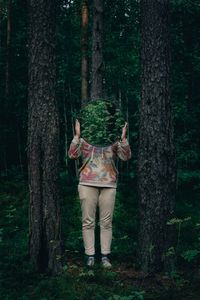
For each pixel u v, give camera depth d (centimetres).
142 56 591
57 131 598
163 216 571
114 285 528
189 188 1108
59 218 589
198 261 600
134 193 1031
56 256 573
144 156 581
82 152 604
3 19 1639
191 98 1248
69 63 1434
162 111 577
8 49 1460
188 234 713
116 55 1286
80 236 721
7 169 1395
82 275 548
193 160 1142
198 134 1211
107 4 1320
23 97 1466
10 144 1470
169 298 486
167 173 576
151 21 584
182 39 1247
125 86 1296
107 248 596
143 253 575
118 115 956
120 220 805
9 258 613
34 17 595
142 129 585
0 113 1416
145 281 543
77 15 1404
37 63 592
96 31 966
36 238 584
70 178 1243
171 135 582
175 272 553
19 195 1052
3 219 871
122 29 1336
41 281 532
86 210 594
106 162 593
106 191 592
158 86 578
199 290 506
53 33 602
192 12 1212
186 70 1255
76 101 1506
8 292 509
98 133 937
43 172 586
